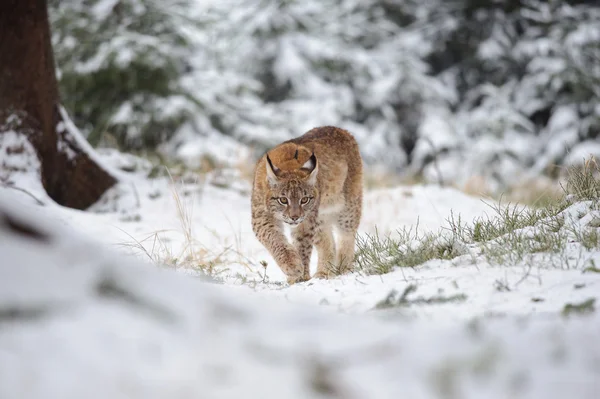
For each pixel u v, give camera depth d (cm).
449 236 975
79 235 374
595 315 498
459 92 3675
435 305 625
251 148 2384
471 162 3086
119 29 2355
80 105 2322
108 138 2148
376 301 658
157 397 282
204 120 2412
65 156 1433
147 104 2323
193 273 906
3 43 1312
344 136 1206
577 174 1079
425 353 360
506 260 772
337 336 374
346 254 1165
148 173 1739
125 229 1330
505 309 589
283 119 2842
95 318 321
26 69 1334
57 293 329
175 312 347
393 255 914
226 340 340
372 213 1670
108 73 2266
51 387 273
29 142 1344
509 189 2386
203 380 300
